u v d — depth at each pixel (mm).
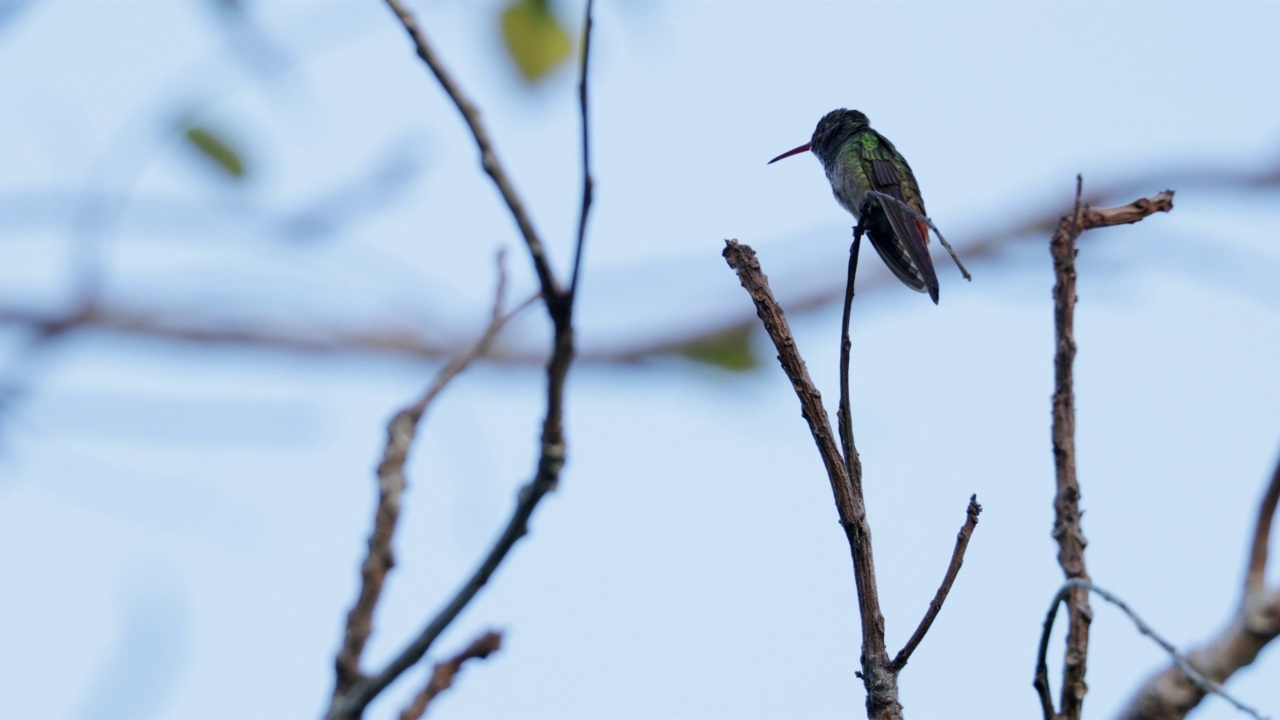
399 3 3391
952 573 3953
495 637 3127
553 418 3271
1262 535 4199
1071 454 4301
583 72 3457
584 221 3396
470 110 3428
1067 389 4398
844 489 4156
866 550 4082
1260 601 4121
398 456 3330
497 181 3391
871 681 3930
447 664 3090
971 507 4004
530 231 3379
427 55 3406
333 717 3010
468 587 3178
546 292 3393
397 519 3244
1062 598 3801
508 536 3205
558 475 3258
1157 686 4164
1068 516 4211
